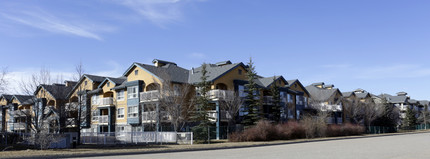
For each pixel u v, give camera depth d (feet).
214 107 137.59
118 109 155.12
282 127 132.46
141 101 138.00
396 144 97.66
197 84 130.11
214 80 133.59
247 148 89.04
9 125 186.60
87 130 168.04
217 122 132.05
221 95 132.16
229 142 111.86
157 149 80.07
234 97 133.08
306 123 145.28
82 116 112.88
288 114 179.11
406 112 298.76
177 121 116.98
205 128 110.42
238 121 142.41
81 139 121.70
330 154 66.23
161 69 141.79
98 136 115.96
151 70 141.49
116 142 111.96
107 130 163.43
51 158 64.39
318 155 64.18
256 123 128.88
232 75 145.59
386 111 248.11
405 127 282.97
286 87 177.58
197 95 135.95
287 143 110.52
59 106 103.60
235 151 77.46
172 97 120.78
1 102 200.34
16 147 96.53
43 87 102.37
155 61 161.79
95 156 67.87
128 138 111.45
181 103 121.80
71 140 115.85
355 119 219.00
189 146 91.25
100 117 159.63
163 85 123.95
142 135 110.73
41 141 85.40
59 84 107.55
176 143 105.60
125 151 74.38
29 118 104.06
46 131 90.79
